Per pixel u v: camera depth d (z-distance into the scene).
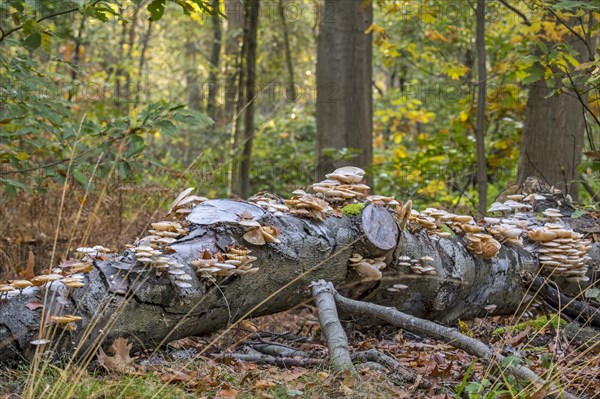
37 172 6.40
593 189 10.35
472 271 4.78
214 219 3.85
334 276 4.25
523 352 4.07
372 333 4.84
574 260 5.07
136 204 7.17
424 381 3.50
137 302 3.50
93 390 3.05
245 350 4.18
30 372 3.09
